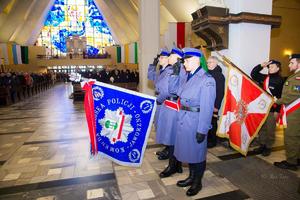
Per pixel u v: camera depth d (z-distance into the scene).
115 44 28.48
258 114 3.55
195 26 4.50
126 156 3.25
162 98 3.20
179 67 3.02
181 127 2.62
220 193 2.71
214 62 4.05
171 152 3.09
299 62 3.13
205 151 2.64
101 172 3.31
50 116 7.34
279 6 9.00
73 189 2.87
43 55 25.05
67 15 28.81
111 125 3.29
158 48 8.27
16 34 21.64
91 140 3.38
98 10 29.34
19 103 10.38
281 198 2.59
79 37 28.30
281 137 4.69
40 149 4.28
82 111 8.12
